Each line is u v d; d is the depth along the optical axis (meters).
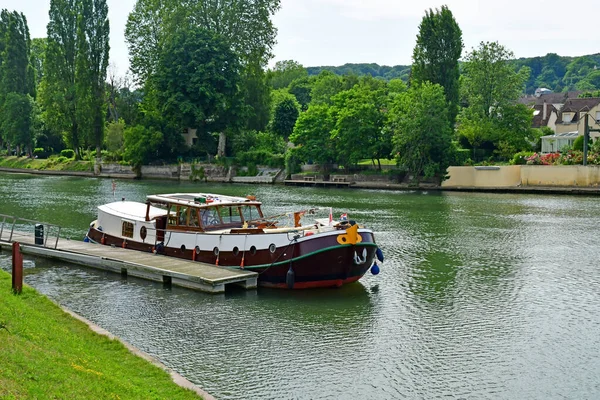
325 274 28.56
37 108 133.62
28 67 135.12
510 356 21.17
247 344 21.86
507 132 95.75
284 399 17.69
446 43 92.81
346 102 94.19
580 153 80.56
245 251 29.47
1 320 16.95
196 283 28.02
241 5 107.06
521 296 28.28
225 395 17.88
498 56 97.00
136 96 134.25
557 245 40.25
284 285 28.88
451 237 43.16
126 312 25.09
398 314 25.53
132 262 30.75
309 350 21.44
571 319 25.05
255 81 114.06
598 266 34.19
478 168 83.25
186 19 105.31
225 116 105.19
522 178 80.31
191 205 31.81
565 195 73.69
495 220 51.88
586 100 121.12
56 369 14.58
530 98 197.62
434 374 19.64
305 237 28.16
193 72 101.88
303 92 173.75
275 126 121.38
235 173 104.88
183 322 24.05
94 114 114.50
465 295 28.42
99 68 114.44
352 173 95.50
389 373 19.62
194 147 112.38
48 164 127.75
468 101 102.31
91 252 33.41
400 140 85.06
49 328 18.75
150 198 34.09
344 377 19.30
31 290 24.47
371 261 29.67
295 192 81.00
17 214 53.81
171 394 16.08
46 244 36.00
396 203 65.88
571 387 18.84
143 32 111.94
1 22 137.88
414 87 90.88
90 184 91.75
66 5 119.69
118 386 15.16
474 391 18.52
